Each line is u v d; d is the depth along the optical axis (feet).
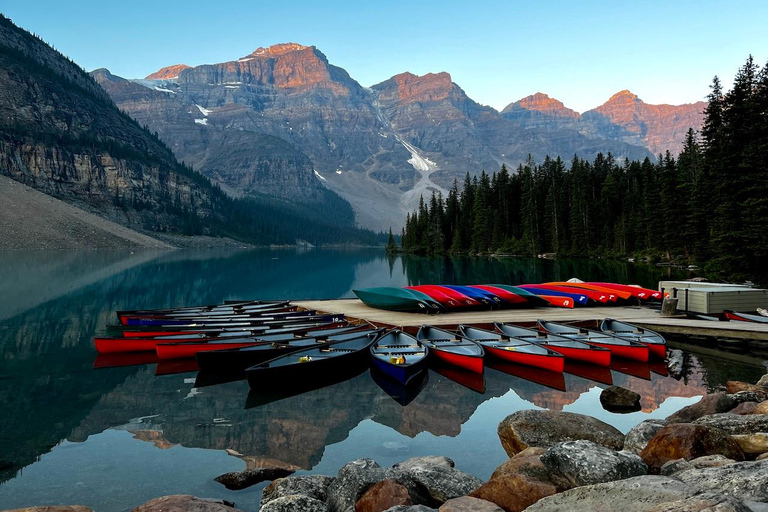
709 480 22.39
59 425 45.21
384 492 25.16
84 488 32.83
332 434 42.75
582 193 359.05
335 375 60.13
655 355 68.23
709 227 195.21
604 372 62.69
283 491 28.53
